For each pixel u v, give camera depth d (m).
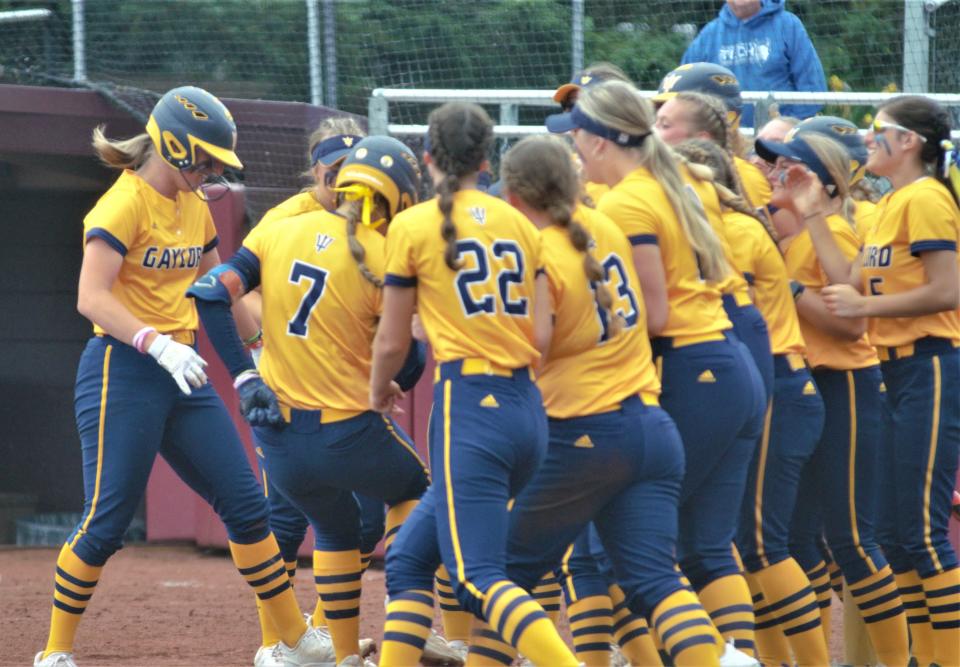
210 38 34.19
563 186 15.38
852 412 19.19
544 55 34.50
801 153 18.66
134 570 30.58
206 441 19.64
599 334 15.20
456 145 14.87
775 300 18.06
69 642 19.52
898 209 18.75
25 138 32.88
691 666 14.84
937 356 19.00
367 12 34.22
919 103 18.88
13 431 37.72
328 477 17.91
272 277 17.78
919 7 32.44
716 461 16.36
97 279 18.81
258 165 32.06
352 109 34.19
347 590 19.23
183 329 19.86
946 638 18.89
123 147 19.48
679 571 16.77
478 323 14.64
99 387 19.19
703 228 16.30
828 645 21.55
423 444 29.78
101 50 33.81
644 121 16.31
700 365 16.11
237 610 26.11
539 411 14.95
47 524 35.16
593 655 17.14
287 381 17.73
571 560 17.42
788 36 31.62
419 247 14.80
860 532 19.38
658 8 35.59
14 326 37.62
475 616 14.79
